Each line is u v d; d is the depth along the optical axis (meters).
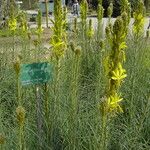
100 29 1.87
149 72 1.53
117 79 0.82
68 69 1.45
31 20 5.08
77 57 1.05
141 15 1.35
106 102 0.81
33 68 1.08
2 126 1.14
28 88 1.33
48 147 1.03
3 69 1.62
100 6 1.87
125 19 0.85
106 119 0.84
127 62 1.51
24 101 1.30
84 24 1.83
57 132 1.11
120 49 0.82
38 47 1.71
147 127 1.16
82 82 1.59
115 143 1.07
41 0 6.15
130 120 1.18
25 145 0.97
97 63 1.64
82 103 1.26
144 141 1.12
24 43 1.78
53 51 1.15
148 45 1.82
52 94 1.20
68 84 1.39
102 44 1.42
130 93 1.29
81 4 1.83
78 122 1.09
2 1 3.70
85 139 1.05
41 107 1.16
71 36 1.93
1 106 1.31
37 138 1.06
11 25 1.83
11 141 1.02
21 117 0.79
